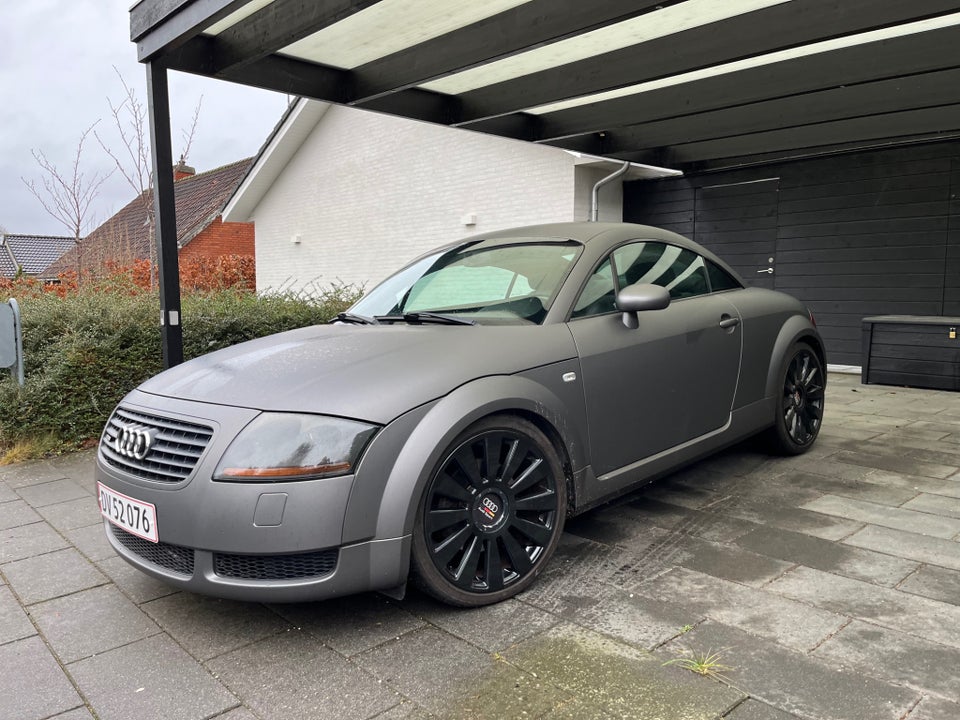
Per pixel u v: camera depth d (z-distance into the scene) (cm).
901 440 491
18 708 203
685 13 455
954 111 657
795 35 435
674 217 953
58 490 425
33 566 309
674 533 324
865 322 740
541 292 310
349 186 1277
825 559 290
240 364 272
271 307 655
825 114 620
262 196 1498
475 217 1036
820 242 837
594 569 287
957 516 337
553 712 193
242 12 461
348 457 221
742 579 273
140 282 1091
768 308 417
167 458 236
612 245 340
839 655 216
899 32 481
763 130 662
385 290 373
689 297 372
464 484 248
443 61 502
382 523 226
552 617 247
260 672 218
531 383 266
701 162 905
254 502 216
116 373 535
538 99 585
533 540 268
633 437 314
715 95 586
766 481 399
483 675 212
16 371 518
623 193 995
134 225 1723
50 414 512
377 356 257
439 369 249
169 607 266
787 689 199
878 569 278
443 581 241
